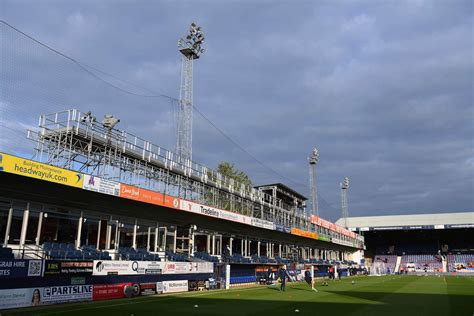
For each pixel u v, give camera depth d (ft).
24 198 77.25
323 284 139.03
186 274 99.25
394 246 382.63
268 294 92.79
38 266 64.03
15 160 65.46
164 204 97.60
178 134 118.83
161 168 109.50
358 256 322.34
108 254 88.33
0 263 58.95
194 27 122.72
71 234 86.63
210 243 136.77
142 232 106.63
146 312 57.67
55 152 81.97
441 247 364.17
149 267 87.25
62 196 81.87
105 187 81.61
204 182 126.11
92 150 92.38
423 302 75.25
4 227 74.13
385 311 60.95
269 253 179.42
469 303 73.46
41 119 77.87
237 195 145.07
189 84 121.08
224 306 66.69
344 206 309.63
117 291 78.28
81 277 71.15
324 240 215.51
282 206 200.34
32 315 52.90
